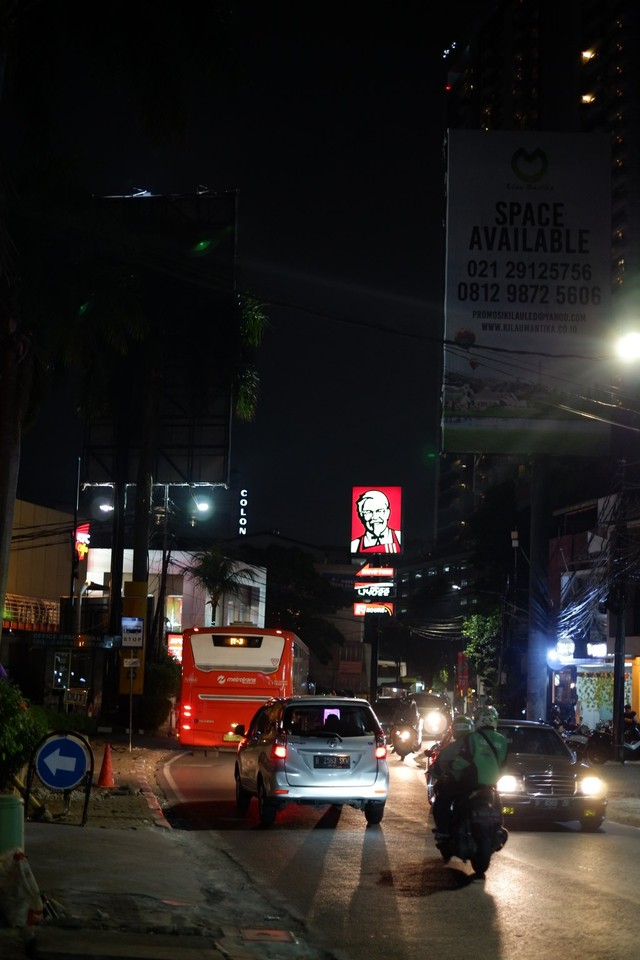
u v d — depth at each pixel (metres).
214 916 9.05
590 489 66.38
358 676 105.25
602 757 34.41
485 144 38.28
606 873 11.73
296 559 89.62
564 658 51.81
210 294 40.91
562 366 37.81
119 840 12.76
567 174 38.28
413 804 19.59
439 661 118.06
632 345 20.83
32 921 7.95
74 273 27.06
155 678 41.81
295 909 9.62
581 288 37.97
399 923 9.09
